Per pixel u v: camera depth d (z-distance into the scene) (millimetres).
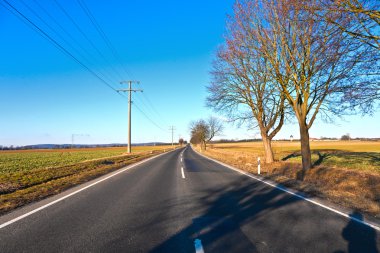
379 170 14750
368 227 5516
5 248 4406
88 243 4629
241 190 9812
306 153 15109
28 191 9594
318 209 6980
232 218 6172
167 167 19562
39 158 40781
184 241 4738
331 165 18281
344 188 10203
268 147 22000
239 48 17969
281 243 4648
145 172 16094
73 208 7082
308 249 4402
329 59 11859
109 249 4383
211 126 75375
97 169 18078
